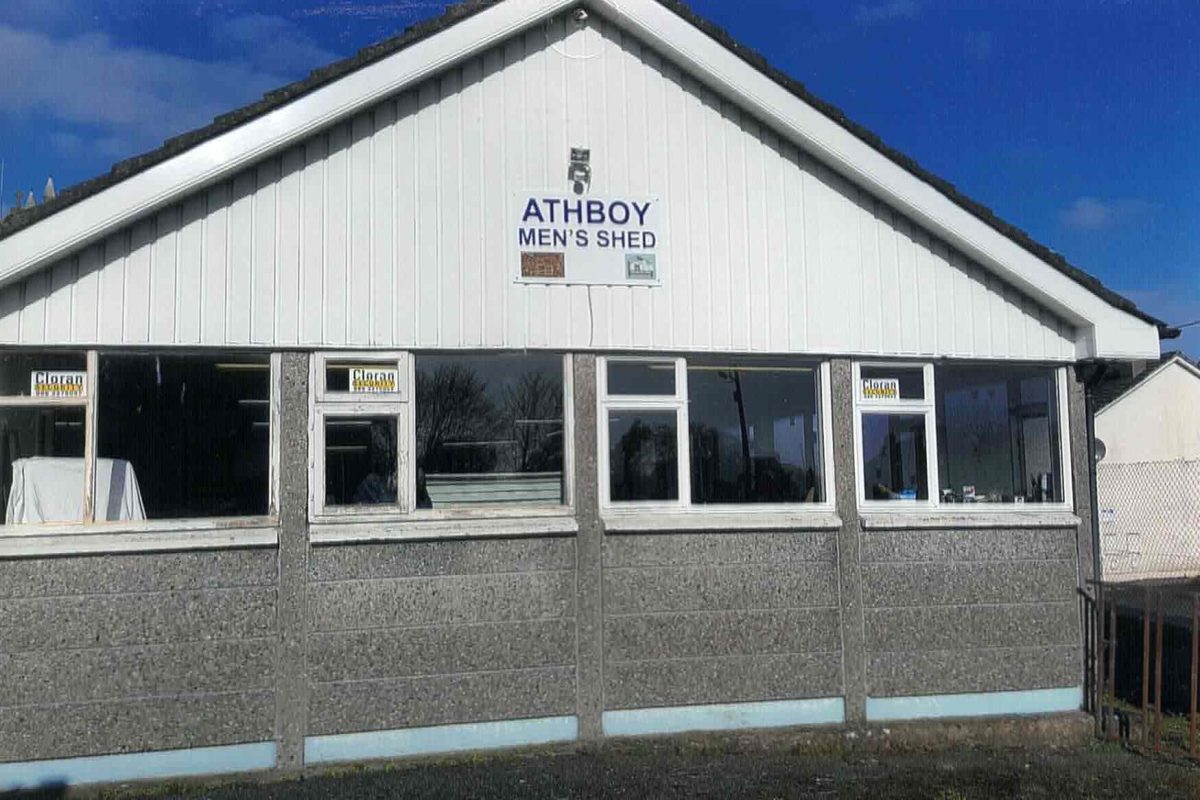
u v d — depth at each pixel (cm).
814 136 857
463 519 784
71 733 700
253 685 732
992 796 704
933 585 872
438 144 800
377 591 760
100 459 731
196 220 748
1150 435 2800
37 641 700
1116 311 910
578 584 799
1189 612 1036
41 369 726
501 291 805
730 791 700
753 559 838
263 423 759
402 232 788
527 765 750
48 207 700
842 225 884
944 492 895
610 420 828
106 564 715
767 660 831
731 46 839
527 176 817
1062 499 923
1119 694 943
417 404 790
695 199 853
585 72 836
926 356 894
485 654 777
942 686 865
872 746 831
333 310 771
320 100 755
